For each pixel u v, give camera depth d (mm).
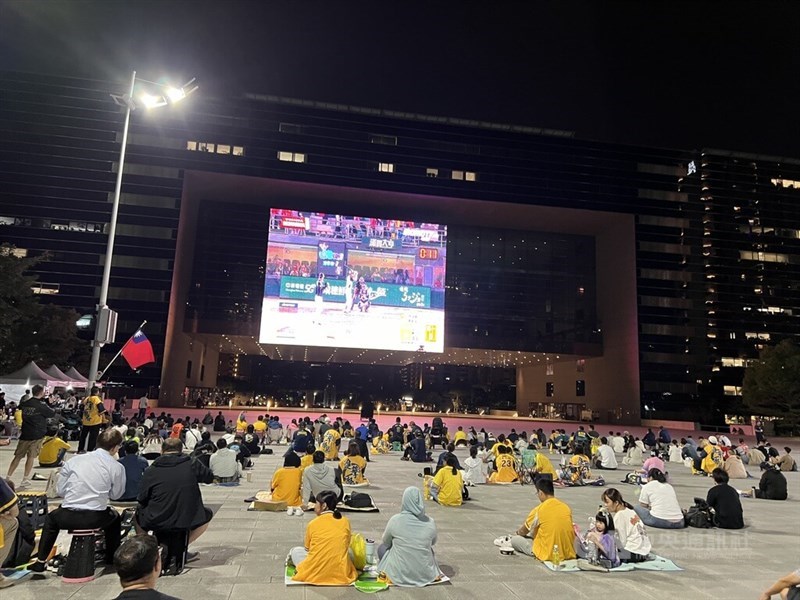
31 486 10742
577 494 13883
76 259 59094
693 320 68812
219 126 64500
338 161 66125
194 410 54562
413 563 6199
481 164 69188
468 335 69938
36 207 59469
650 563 7305
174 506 6043
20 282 33594
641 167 72500
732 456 19625
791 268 72312
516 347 70688
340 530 6211
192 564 6590
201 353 73875
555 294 74812
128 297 59000
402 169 67438
